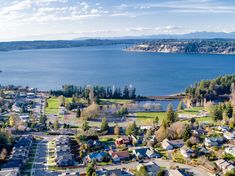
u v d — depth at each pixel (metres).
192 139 119.62
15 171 97.12
